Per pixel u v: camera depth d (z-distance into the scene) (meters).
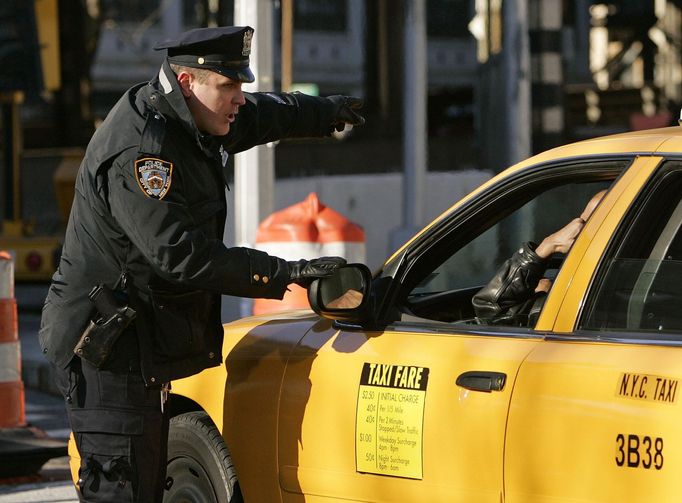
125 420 9.44
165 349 9.45
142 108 9.21
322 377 9.30
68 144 64.19
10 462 15.72
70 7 63.75
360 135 60.84
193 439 10.44
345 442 9.07
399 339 9.02
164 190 9.01
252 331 10.23
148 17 79.00
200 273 9.05
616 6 84.44
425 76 29.61
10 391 16.38
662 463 7.30
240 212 21.12
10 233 38.47
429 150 48.88
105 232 9.28
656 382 7.45
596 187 10.98
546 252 9.54
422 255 9.56
